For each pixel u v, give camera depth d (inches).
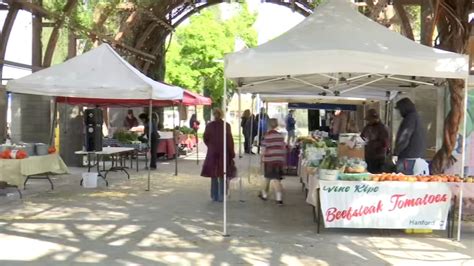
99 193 445.4
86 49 825.5
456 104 351.3
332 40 294.5
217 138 405.4
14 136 650.8
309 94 490.6
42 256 249.8
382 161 384.8
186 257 251.0
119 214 354.0
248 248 268.4
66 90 444.8
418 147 326.0
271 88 400.5
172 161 788.6
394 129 517.3
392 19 753.6
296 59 276.4
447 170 359.3
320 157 372.8
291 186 509.7
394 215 292.7
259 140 713.6
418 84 375.6
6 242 275.1
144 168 668.1
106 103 591.5
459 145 362.3
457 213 331.6
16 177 397.4
